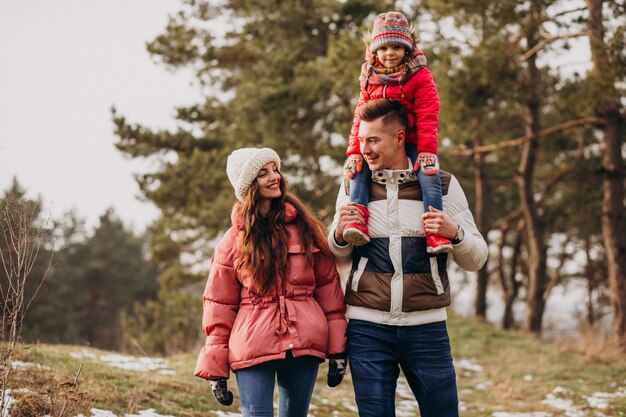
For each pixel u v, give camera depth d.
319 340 3.36
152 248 20.36
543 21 13.02
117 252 46.84
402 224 3.37
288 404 3.48
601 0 12.62
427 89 3.49
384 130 3.38
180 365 7.36
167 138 19.47
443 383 3.36
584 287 27.11
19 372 4.86
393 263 3.35
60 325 39.16
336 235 3.42
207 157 17.86
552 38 13.17
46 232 4.21
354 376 3.39
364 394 3.34
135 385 5.69
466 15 13.10
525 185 18.23
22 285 4.11
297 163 19.02
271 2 17.66
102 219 47.38
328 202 18.61
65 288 41.28
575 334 14.62
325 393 7.59
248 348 3.29
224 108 19.70
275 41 18.59
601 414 7.48
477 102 12.94
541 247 18.09
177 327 16.34
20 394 4.46
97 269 45.50
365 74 3.65
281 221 3.46
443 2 12.99
